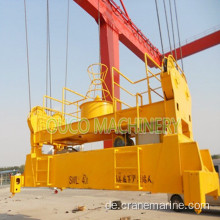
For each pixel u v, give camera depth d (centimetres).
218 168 906
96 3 2136
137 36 2845
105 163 348
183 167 278
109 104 644
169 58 374
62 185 404
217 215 852
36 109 629
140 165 314
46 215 948
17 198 1698
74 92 739
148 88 452
